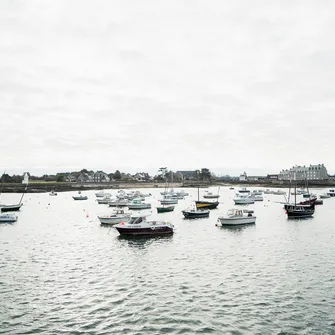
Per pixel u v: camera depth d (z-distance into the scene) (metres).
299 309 24.25
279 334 20.73
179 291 27.81
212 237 51.38
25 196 157.38
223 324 22.06
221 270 33.62
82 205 112.38
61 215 82.19
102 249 43.22
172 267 34.84
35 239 49.94
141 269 34.09
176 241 48.28
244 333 20.89
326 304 25.08
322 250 42.16
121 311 24.06
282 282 29.91
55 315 23.48
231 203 119.31
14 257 38.81
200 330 21.28
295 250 42.25
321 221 69.06
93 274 32.44
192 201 129.88
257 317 23.03
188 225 63.75
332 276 31.53
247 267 34.69
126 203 106.38
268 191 177.38
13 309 24.42
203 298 26.33
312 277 31.25
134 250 42.62
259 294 27.08
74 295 27.02
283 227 61.09
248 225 63.19
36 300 26.03
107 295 27.03
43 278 31.20
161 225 52.28
